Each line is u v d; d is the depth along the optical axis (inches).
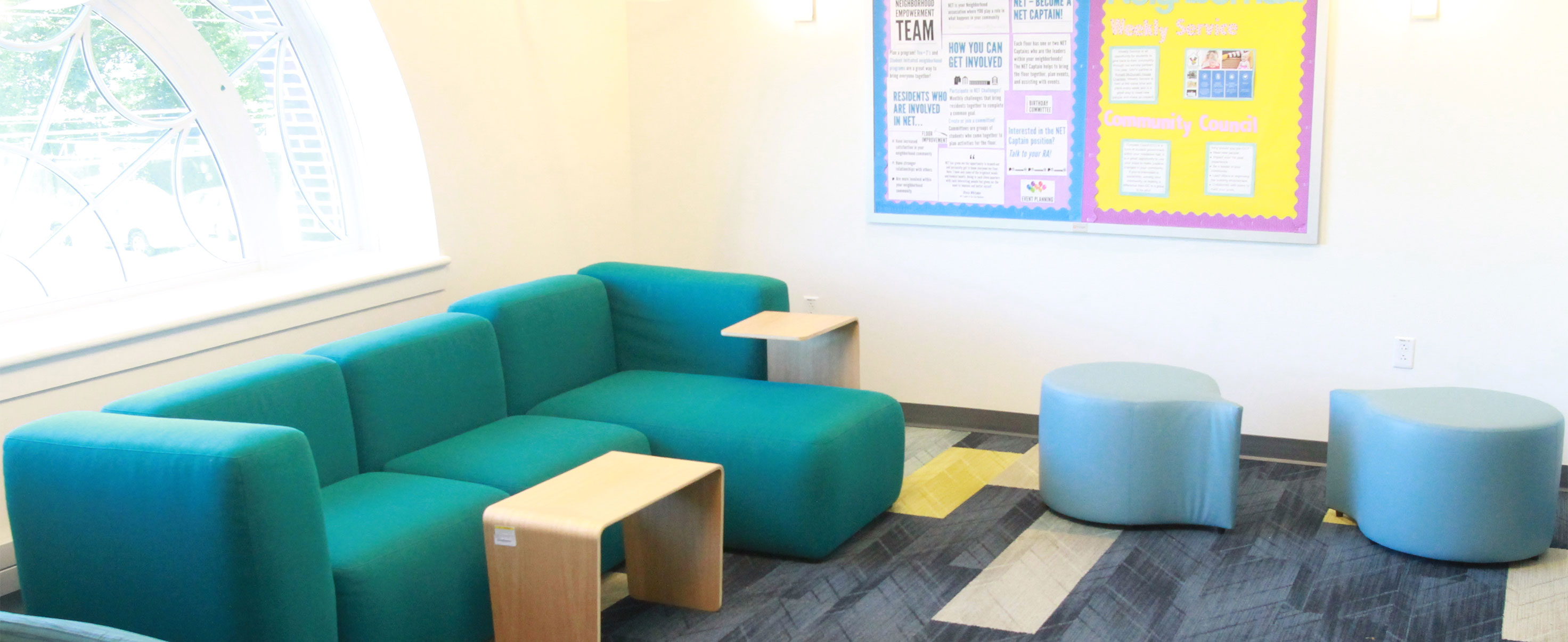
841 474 132.5
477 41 169.2
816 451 129.0
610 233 200.5
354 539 102.4
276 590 91.1
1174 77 161.8
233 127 150.3
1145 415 134.8
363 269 157.5
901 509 149.8
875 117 181.2
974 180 177.2
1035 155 172.6
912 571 129.7
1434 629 112.6
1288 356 164.4
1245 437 169.2
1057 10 166.7
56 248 133.0
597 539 100.9
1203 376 145.4
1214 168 162.2
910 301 186.5
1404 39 149.7
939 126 177.5
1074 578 126.8
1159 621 116.0
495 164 174.4
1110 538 137.9
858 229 187.3
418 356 131.0
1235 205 162.2
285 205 159.2
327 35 160.4
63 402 121.6
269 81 156.2
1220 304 166.6
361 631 98.7
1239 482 156.3
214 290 145.4
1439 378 156.9
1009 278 178.7
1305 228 159.0
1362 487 133.2
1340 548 133.0
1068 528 141.3
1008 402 183.3
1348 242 157.9
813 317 154.8
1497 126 147.5
